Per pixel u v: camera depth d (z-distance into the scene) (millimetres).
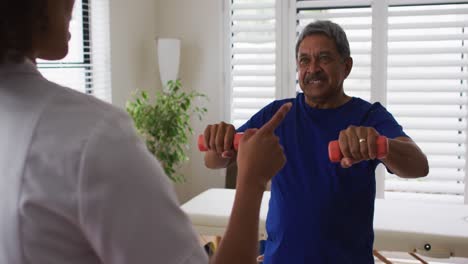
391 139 1110
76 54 2969
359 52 3297
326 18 3365
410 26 3197
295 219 1285
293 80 3494
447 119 3211
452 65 3156
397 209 2189
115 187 530
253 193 667
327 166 1271
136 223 537
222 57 3629
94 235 535
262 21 3545
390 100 3275
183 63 3717
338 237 1249
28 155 541
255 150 680
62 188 528
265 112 1422
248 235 650
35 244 539
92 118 554
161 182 572
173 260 557
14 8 540
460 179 3170
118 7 3270
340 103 1360
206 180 3754
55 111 559
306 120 1350
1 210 546
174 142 3227
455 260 3150
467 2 3145
